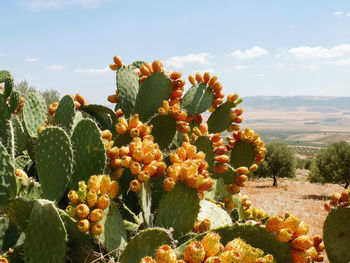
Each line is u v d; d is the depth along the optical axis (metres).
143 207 1.76
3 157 1.59
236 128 3.32
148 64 2.99
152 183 2.05
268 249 1.55
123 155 1.84
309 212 15.67
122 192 1.98
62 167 1.72
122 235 1.64
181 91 2.98
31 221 1.38
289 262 1.51
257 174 30.64
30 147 2.79
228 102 3.26
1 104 2.38
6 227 1.91
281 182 32.50
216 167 2.56
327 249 1.80
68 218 1.42
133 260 1.48
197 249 1.29
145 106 2.90
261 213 3.26
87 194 1.48
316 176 24.98
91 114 2.93
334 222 1.77
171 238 1.55
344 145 24.42
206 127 2.70
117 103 3.58
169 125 2.59
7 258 1.63
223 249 1.40
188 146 1.98
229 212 2.88
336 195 1.90
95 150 1.78
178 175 1.81
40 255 1.37
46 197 1.73
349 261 1.74
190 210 1.81
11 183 1.58
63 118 2.36
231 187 2.91
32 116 2.77
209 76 3.20
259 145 3.18
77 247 1.49
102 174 1.76
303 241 1.46
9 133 2.32
